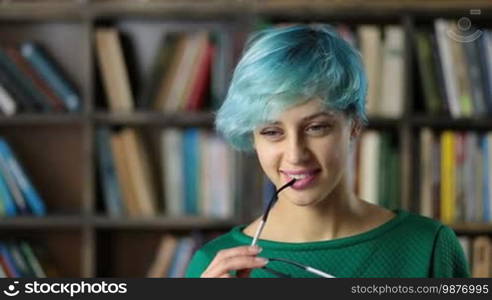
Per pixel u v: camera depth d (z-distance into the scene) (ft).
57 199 19.89
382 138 17.38
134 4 17.95
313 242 7.50
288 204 7.60
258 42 6.75
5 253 18.06
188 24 19.58
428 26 18.40
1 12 18.22
